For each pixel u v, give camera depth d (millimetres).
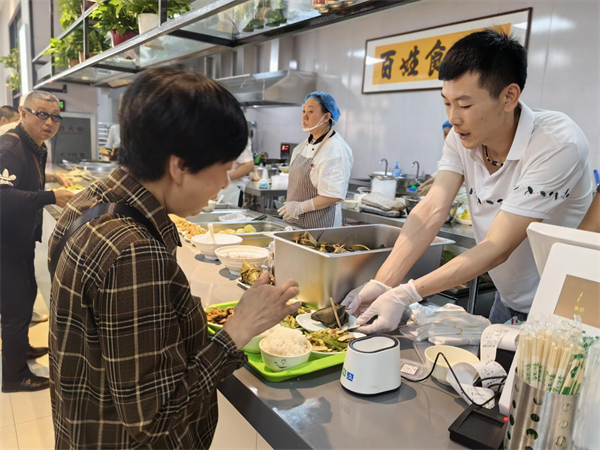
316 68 6336
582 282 746
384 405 921
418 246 1468
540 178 1259
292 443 825
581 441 678
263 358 1033
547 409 670
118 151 768
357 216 3596
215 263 1985
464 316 1306
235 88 6273
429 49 4852
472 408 875
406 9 5059
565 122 1307
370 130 5652
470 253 1276
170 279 730
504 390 856
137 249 671
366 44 5562
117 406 678
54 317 744
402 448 784
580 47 3715
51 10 4406
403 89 5172
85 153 5777
